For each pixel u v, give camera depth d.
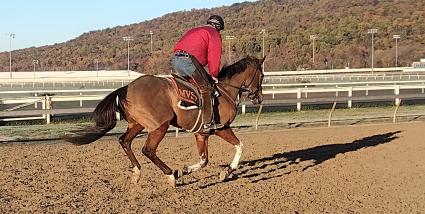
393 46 83.50
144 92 7.80
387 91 30.66
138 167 8.23
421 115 20.50
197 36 8.16
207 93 8.21
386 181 9.48
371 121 19.02
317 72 47.12
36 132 15.80
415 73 48.56
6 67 109.19
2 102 18.62
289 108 23.23
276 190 8.66
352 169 10.43
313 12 109.81
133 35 122.19
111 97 7.88
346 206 7.84
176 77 8.13
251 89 9.09
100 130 7.86
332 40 84.06
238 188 8.73
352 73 51.25
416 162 11.15
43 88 37.00
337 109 22.81
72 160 11.03
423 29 90.06
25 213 7.03
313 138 14.65
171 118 7.97
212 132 8.58
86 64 96.44
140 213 7.13
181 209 7.39
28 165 10.41
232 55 75.38
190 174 9.70
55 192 8.21
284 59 77.31
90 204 7.53
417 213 7.59
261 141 14.02
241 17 119.75
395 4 105.44
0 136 14.97
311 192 8.59
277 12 118.25
